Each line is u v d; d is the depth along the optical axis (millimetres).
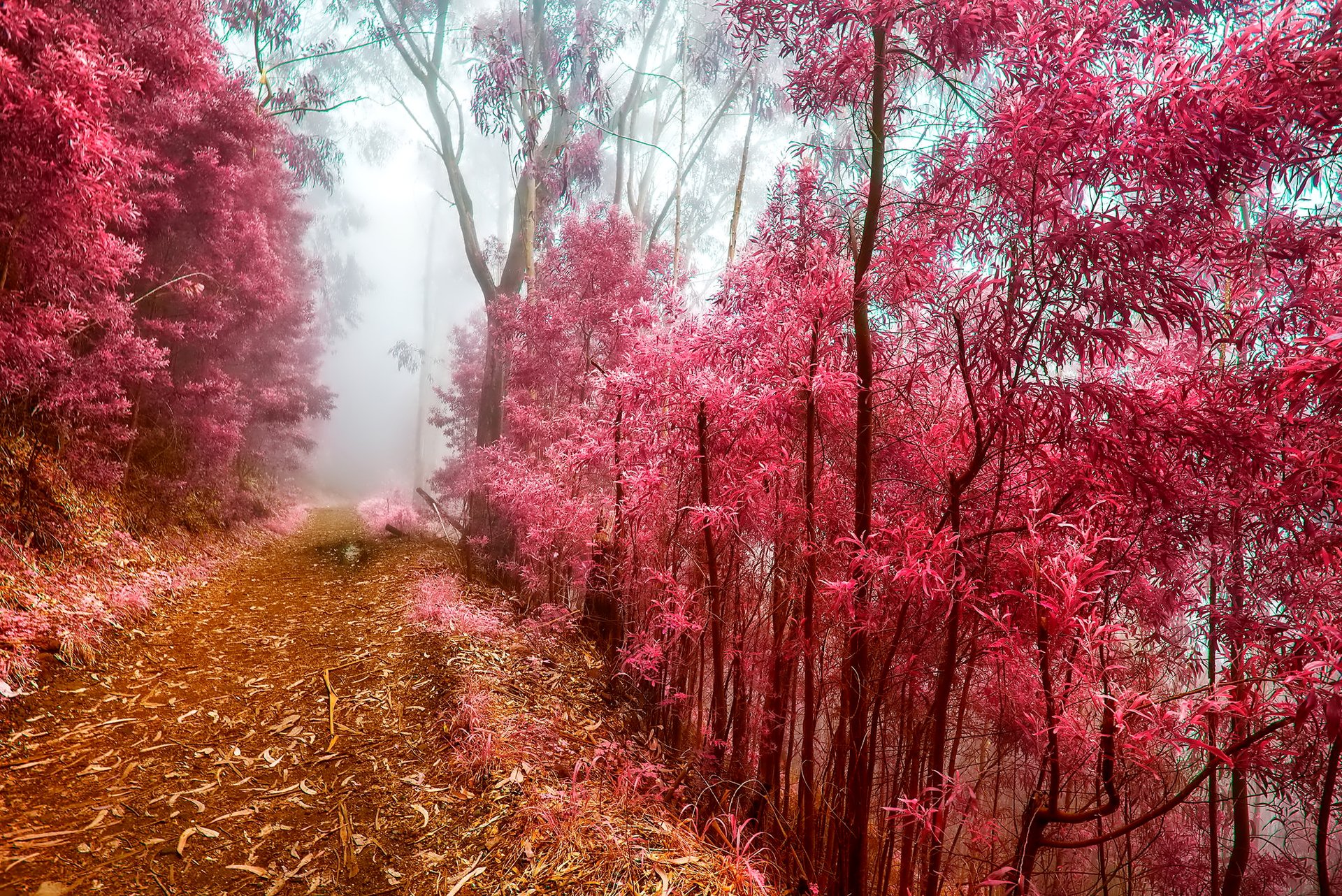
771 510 2789
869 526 2402
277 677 4207
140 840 2469
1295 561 2193
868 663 2531
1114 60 1814
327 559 8422
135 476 7156
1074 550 1843
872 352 2609
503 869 2447
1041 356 1956
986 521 2439
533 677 4250
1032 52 1882
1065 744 2086
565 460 4617
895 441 2652
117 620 4562
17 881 2148
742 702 3104
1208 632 2465
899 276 2373
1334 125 1636
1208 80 1628
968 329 2201
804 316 2459
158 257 7227
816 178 2975
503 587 6457
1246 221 2740
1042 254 1902
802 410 2748
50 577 4516
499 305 8180
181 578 6086
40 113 2912
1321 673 1523
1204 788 2881
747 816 2920
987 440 2115
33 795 2641
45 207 3361
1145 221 1820
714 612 3193
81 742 3090
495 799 2842
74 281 4184
